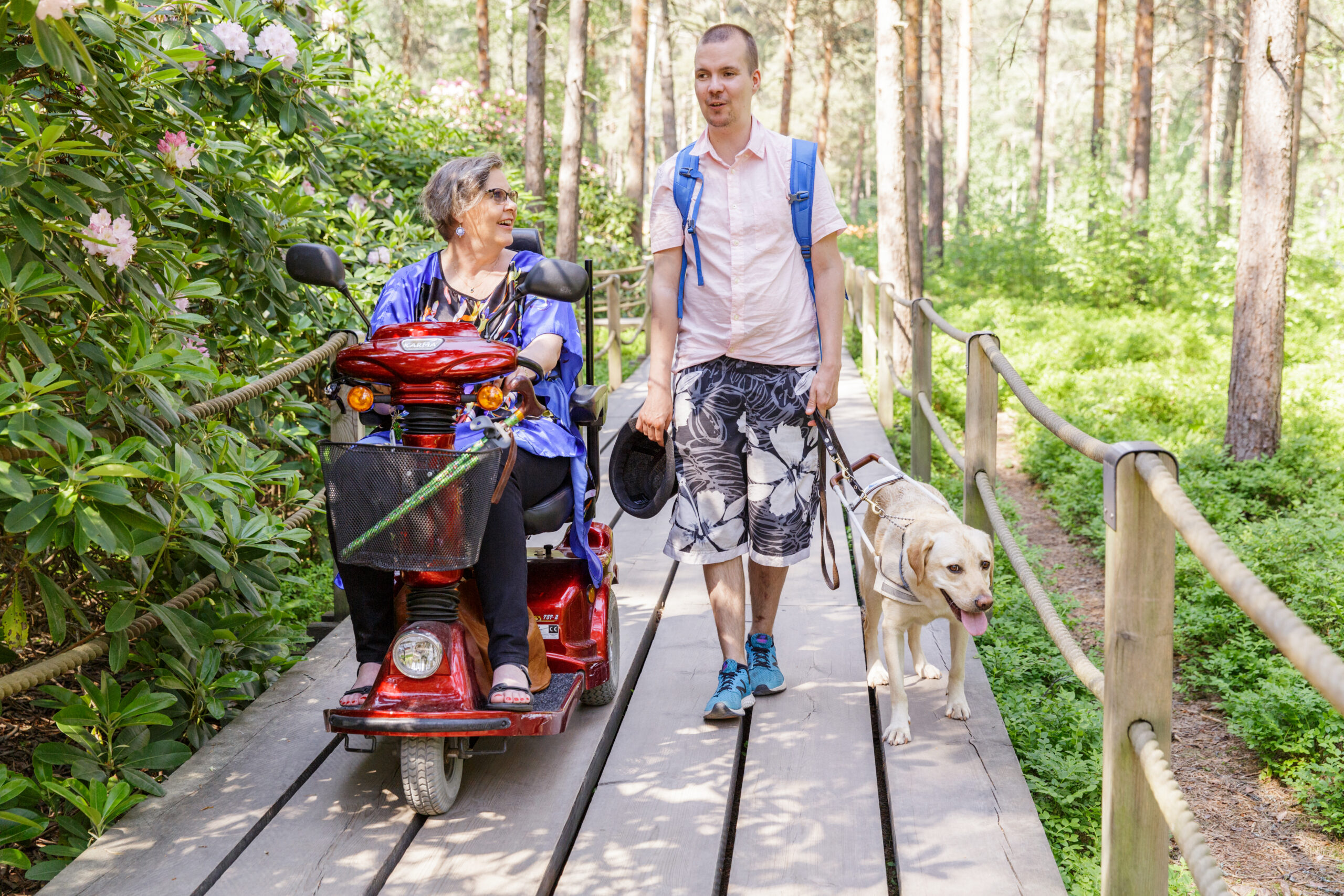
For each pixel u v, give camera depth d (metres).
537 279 2.84
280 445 5.40
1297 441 9.39
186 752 3.26
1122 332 15.52
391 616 3.06
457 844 2.86
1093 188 20.36
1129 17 41.09
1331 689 1.30
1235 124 32.03
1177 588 6.55
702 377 3.56
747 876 2.79
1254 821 4.33
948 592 3.27
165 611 3.21
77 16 2.76
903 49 12.21
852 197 64.62
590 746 3.41
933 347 13.48
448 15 36.22
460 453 2.64
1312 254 16.52
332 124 4.70
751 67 3.39
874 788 3.23
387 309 3.32
